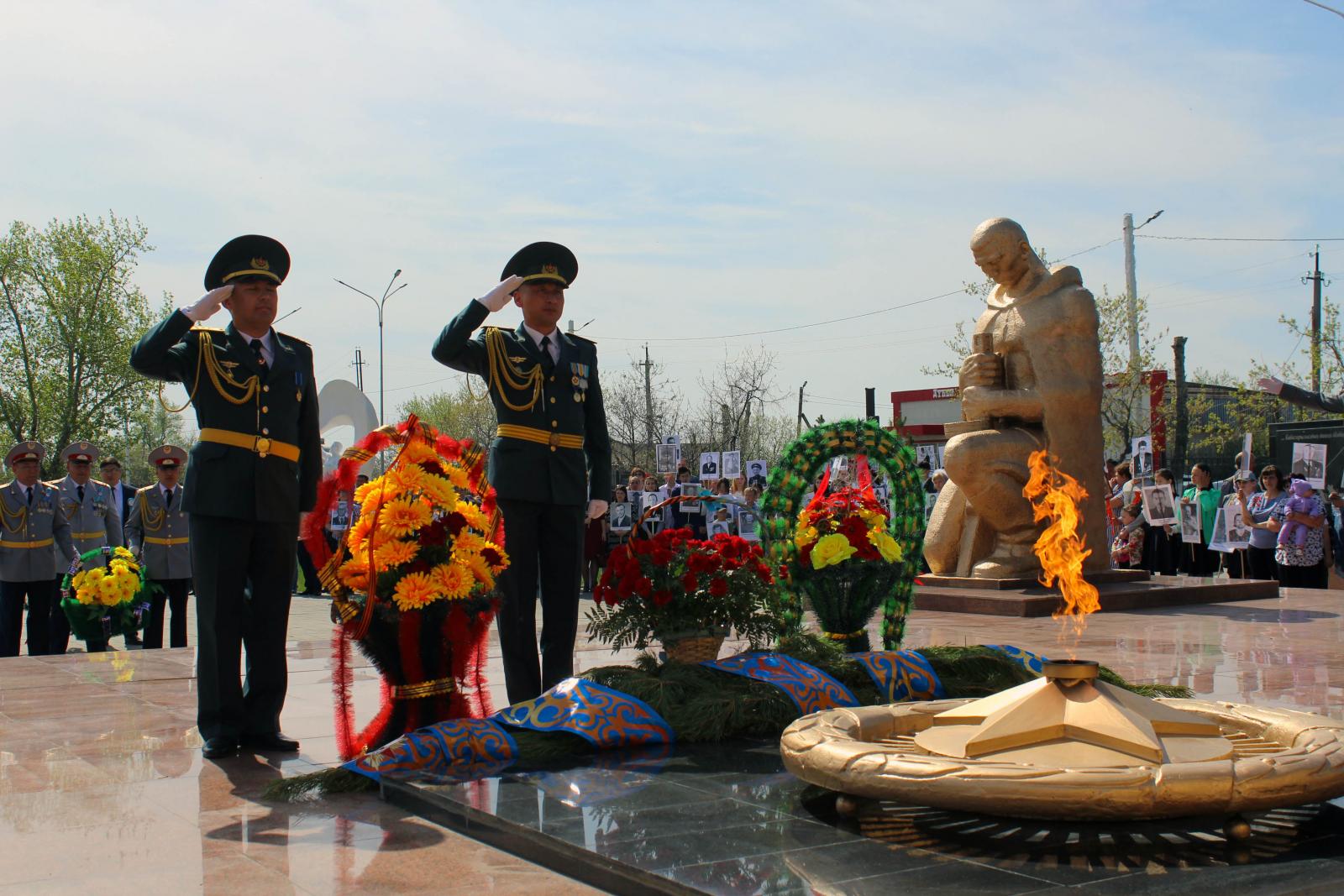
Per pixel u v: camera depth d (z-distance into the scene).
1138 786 3.22
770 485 6.88
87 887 3.48
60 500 12.57
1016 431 12.80
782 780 4.38
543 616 6.41
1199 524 16.45
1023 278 13.05
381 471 5.78
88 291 42.78
